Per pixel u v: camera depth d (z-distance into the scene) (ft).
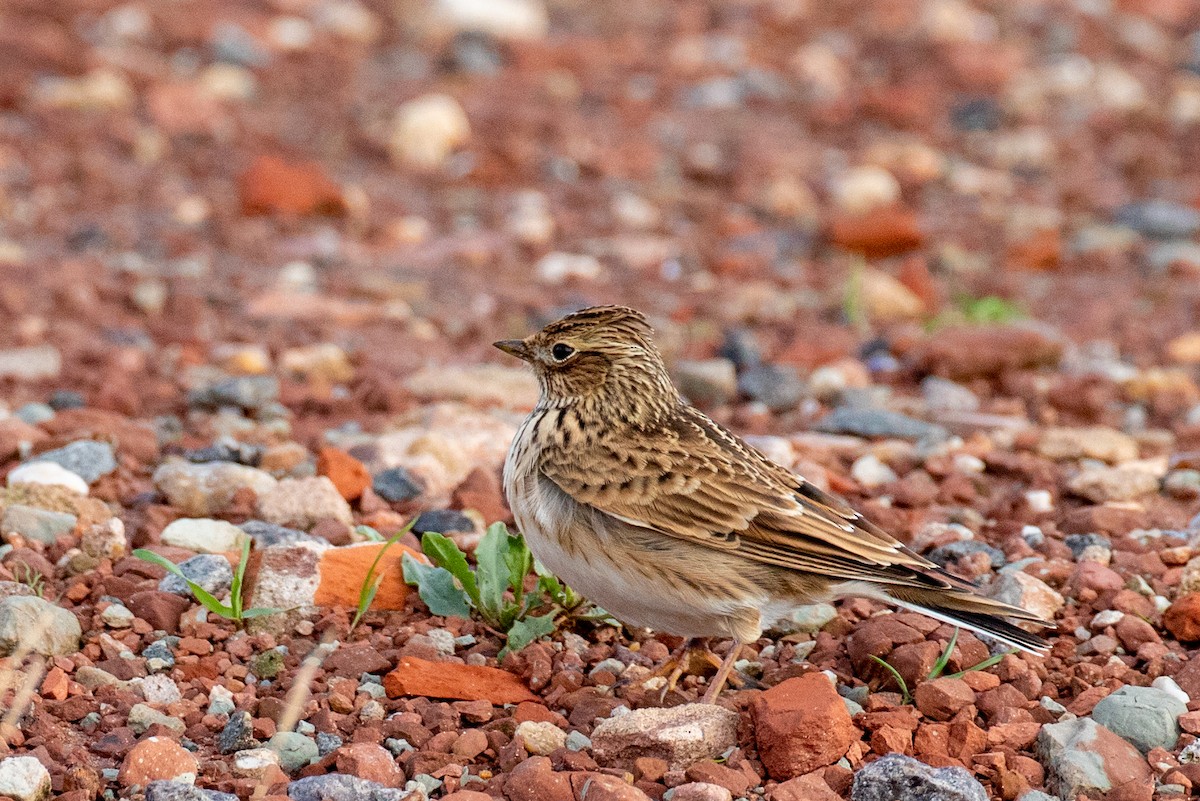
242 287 56.54
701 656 28.53
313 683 27.27
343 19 92.94
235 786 23.43
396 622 29.94
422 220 66.23
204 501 34.91
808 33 96.78
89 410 40.16
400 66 87.35
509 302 56.39
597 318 28.50
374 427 42.45
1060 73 89.15
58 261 57.82
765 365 48.62
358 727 25.98
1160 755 24.80
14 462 37.19
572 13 99.40
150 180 68.49
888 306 56.08
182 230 62.69
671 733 24.70
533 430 28.32
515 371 46.55
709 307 55.93
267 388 44.06
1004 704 26.61
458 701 26.81
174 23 88.58
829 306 56.75
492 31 92.94
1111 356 51.11
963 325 51.24
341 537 33.30
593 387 28.04
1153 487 37.47
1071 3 102.63
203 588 30.04
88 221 62.80
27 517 32.58
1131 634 29.19
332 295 56.29
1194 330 54.54
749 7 101.09
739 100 84.99
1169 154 78.02
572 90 85.30
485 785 24.11
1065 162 77.15
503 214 67.36
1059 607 30.68
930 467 39.01
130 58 83.05
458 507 35.37
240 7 94.12
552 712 26.55
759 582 26.40
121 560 31.63
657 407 28.19
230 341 50.47
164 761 23.72
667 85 86.99
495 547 29.89
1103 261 63.16
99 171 68.08
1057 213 69.62
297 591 29.71
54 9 88.43
